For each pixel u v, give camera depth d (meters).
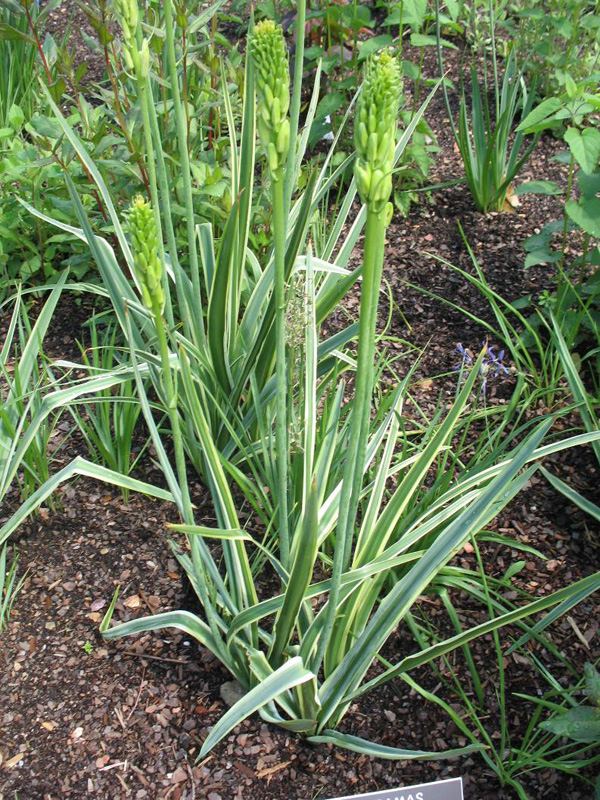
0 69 2.22
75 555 1.35
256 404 1.22
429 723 1.13
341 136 2.22
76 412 1.58
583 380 1.66
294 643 1.20
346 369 1.60
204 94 1.77
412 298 1.88
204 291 1.76
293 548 1.13
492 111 2.46
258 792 1.06
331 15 2.13
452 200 2.18
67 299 1.86
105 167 1.61
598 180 1.57
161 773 1.08
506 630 1.24
